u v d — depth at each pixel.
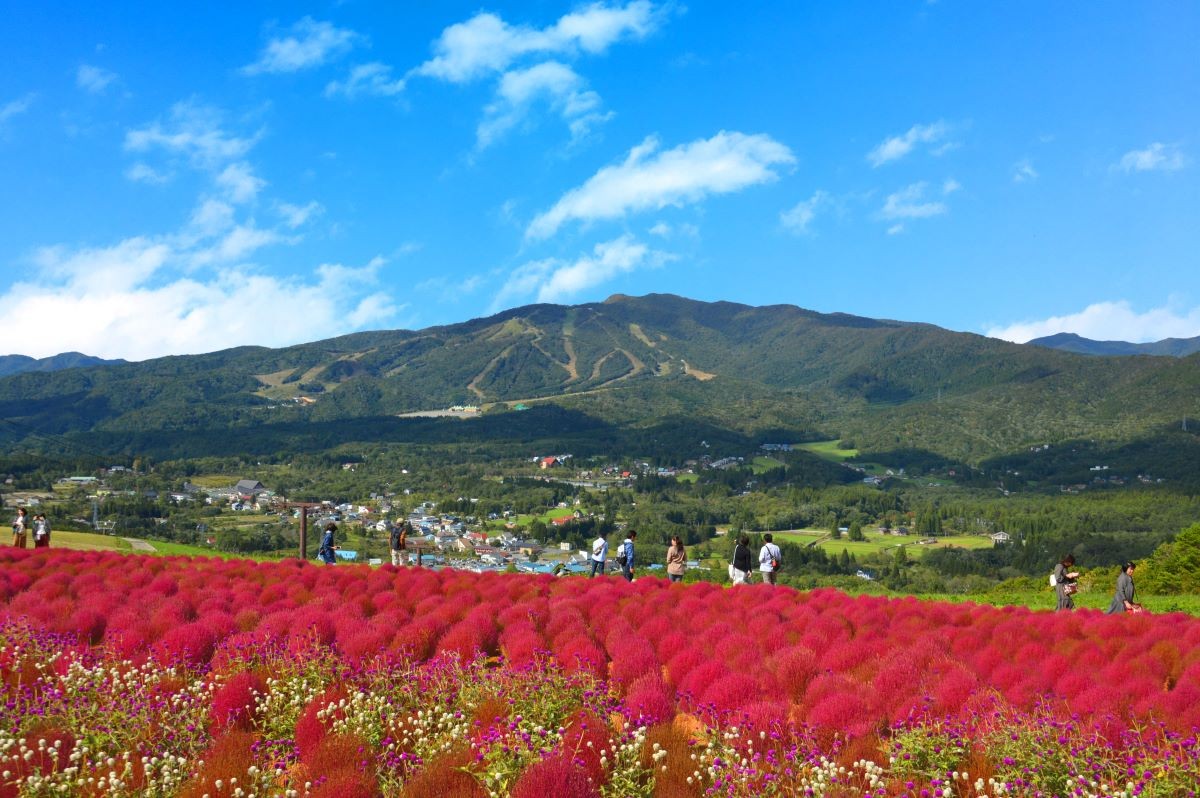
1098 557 98.06
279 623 15.17
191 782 8.65
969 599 34.28
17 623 14.33
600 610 17.94
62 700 10.45
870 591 39.47
